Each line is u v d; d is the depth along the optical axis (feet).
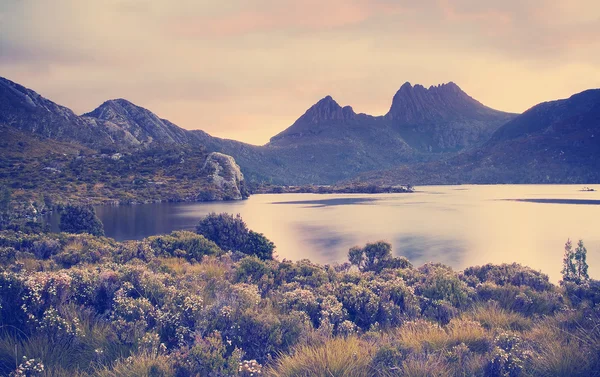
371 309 30.66
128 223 259.80
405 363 18.35
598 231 213.46
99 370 18.97
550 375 17.76
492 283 44.80
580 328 22.81
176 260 56.95
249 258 49.37
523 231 215.10
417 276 50.11
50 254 66.59
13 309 23.66
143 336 22.35
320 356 18.92
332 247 159.53
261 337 23.48
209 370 19.11
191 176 605.73
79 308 26.08
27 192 416.05
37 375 17.81
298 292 32.86
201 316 25.26
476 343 22.27
